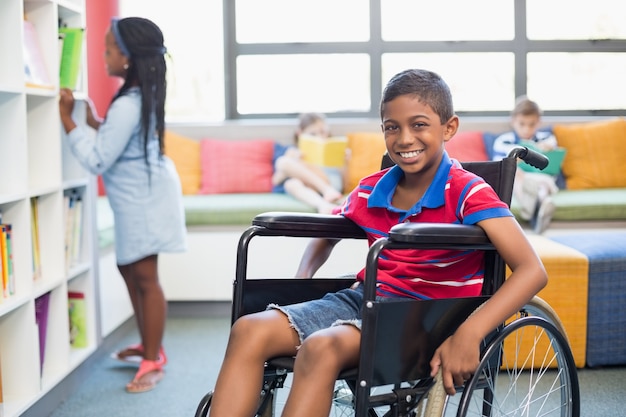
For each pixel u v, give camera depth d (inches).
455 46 202.4
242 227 156.7
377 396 63.2
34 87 104.6
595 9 203.8
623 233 131.6
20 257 101.1
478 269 71.5
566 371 75.9
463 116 204.5
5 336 101.1
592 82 205.3
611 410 103.0
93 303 124.0
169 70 200.8
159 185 116.0
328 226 75.6
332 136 186.9
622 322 119.5
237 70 202.2
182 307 161.3
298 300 76.4
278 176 172.4
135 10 199.0
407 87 69.1
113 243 140.5
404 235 60.9
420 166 69.8
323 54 201.5
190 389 115.6
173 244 116.7
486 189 67.9
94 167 111.4
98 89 182.2
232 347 66.6
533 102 176.9
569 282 117.5
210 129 187.0
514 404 90.0
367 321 61.1
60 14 120.3
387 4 202.2
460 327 63.9
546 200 155.2
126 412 106.8
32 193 102.1
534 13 203.5
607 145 183.8
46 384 105.2
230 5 200.7
